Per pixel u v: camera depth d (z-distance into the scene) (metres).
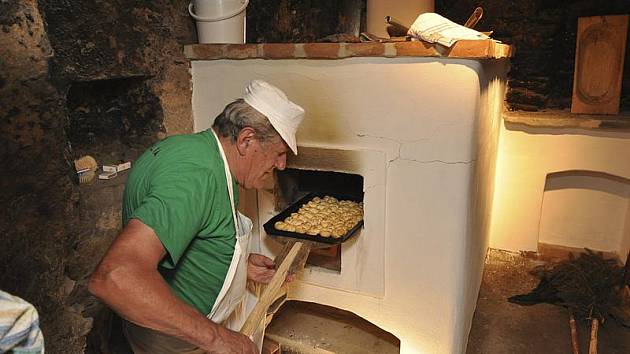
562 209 2.83
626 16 2.49
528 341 2.04
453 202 1.45
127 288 0.79
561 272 2.38
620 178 2.60
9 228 1.11
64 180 1.24
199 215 0.95
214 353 0.94
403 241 1.55
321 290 1.74
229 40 1.69
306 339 1.86
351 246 1.64
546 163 2.63
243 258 1.20
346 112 1.52
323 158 1.59
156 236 0.86
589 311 2.17
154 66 1.60
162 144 1.08
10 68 1.08
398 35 1.87
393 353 1.77
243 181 1.16
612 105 2.60
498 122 2.38
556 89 2.95
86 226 1.41
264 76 1.61
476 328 2.14
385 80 1.44
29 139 1.14
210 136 1.10
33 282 1.18
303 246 1.47
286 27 2.40
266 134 1.10
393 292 1.62
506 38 2.94
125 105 1.71
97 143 1.66
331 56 1.46
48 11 1.25
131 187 1.06
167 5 1.63
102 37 1.41
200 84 1.76
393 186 1.51
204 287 1.14
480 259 2.23
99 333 1.52
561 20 2.82
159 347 1.24
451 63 1.34
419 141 1.44
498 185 2.76
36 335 0.58
